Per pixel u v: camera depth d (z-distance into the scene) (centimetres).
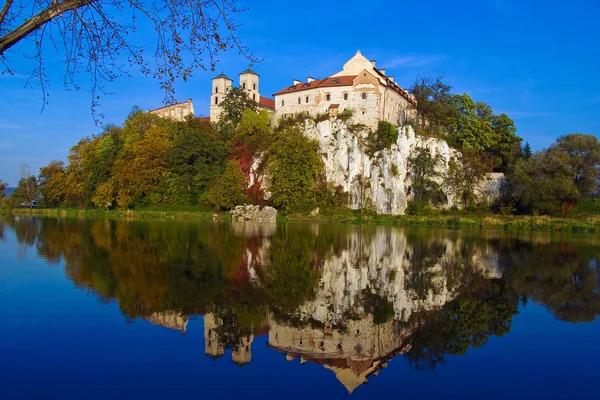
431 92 9738
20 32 760
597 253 3597
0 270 2312
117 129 10356
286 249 3338
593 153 7119
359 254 3198
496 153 9438
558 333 1439
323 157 8250
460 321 1560
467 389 1005
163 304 1661
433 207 8288
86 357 1134
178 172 8244
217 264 2556
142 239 3853
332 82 8888
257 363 1127
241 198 7675
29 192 11694
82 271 2294
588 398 965
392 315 1620
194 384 992
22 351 1168
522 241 4528
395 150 8256
